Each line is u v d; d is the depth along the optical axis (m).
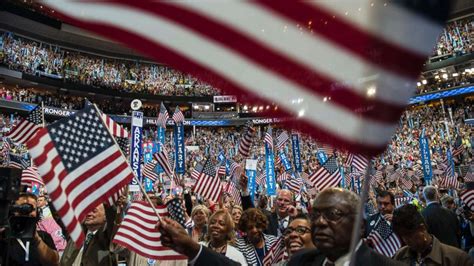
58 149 2.90
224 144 43.19
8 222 2.91
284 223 6.74
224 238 4.57
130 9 1.84
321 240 2.25
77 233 2.77
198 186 8.56
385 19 1.42
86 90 43.38
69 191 2.85
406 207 3.52
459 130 32.38
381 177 15.88
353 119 1.49
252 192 11.27
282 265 3.66
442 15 1.31
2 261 2.85
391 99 1.41
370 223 4.70
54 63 42.28
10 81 38.91
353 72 1.50
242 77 1.71
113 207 4.15
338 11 1.57
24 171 8.06
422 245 3.43
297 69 1.63
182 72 1.79
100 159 3.03
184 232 2.45
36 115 7.46
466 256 3.38
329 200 2.27
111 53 47.56
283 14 1.68
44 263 3.86
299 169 13.77
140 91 47.50
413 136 34.19
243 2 1.75
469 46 37.97
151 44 1.81
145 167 12.05
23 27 40.53
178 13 1.81
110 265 4.11
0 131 31.53
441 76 41.22
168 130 46.31
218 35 1.77
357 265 2.19
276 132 39.50
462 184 13.19
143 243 3.35
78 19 1.82
